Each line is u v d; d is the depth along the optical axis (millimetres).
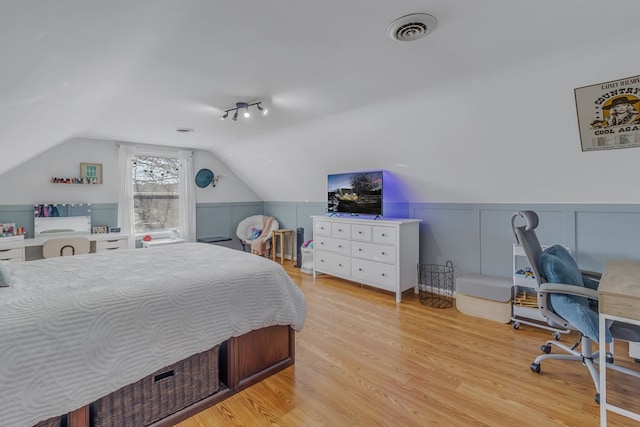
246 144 4773
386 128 3262
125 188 4602
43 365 1177
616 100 2047
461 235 3512
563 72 2082
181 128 3822
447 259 3641
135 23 1377
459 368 2080
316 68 2102
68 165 4215
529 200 2994
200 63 2012
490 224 3287
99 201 4469
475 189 3266
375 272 3660
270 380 1964
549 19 1533
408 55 1914
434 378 1968
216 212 5805
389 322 2869
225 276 1817
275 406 1721
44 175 4031
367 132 3439
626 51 1818
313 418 1625
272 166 5125
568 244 2770
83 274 1791
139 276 1745
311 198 5371
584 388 1849
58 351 1215
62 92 1862
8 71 1233
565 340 2455
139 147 4844
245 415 1652
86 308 1327
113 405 1413
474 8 1439
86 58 1539
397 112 2992
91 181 4352
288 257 5906
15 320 1178
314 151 4215
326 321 2896
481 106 2564
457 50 1854
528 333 2609
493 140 2742
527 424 1557
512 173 2881
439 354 2268
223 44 1759
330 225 4184
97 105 2719
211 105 2900
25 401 1126
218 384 1801
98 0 1083
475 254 3404
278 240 6055
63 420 1378
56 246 3479
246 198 6250
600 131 2205
